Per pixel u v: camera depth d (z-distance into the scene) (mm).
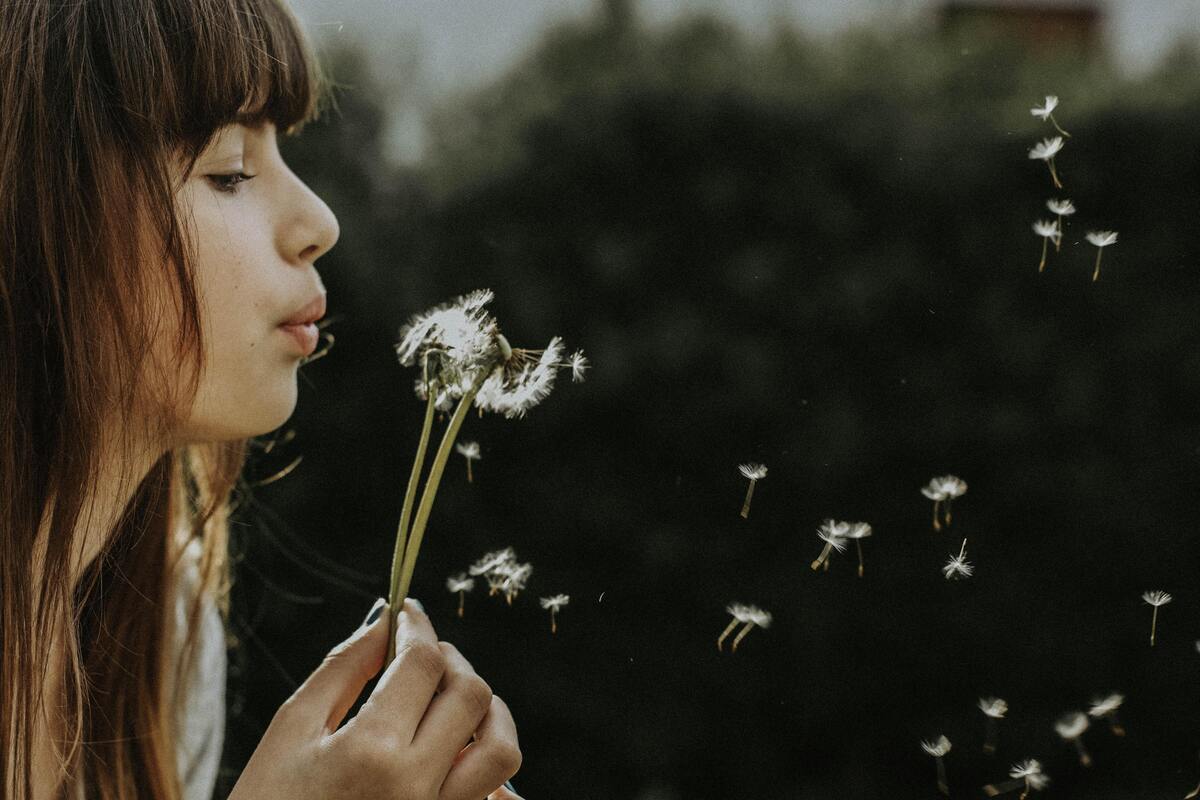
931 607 3197
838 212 3217
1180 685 3156
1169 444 3176
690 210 3256
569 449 3246
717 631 3221
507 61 3834
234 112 901
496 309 3289
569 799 3229
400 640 866
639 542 3221
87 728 1171
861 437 3182
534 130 3340
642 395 3213
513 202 3320
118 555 1178
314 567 3205
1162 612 3180
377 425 3240
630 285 3244
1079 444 3195
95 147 875
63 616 1004
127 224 878
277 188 943
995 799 3162
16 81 883
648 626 3240
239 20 915
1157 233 3184
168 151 885
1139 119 3176
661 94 3279
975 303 3201
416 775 810
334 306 3221
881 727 3221
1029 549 3211
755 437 3211
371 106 3482
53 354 900
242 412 925
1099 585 3201
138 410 915
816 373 3207
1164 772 3150
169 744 1251
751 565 3215
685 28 3699
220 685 1396
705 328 3211
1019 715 3193
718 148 3260
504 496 3252
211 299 897
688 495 3229
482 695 859
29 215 886
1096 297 3186
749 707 3223
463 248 3332
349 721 815
